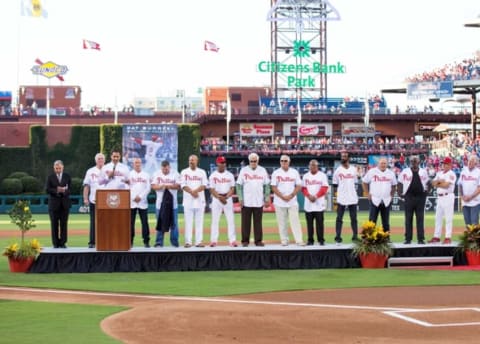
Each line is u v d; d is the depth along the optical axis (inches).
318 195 954.7
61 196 929.5
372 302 648.4
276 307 622.5
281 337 509.4
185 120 3836.1
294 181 951.0
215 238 954.7
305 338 506.6
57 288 729.0
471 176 999.0
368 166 2861.7
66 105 4217.5
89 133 2682.1
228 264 882.1
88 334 512.4
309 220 961.5
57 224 932.0
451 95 3097.9
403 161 2893.7
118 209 861.8
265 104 3280.0
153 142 2610.7
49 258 855.7
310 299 665.6
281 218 950.4
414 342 494.6
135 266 864.9
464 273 848.3
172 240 967.6
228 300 658.2
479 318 574.6
